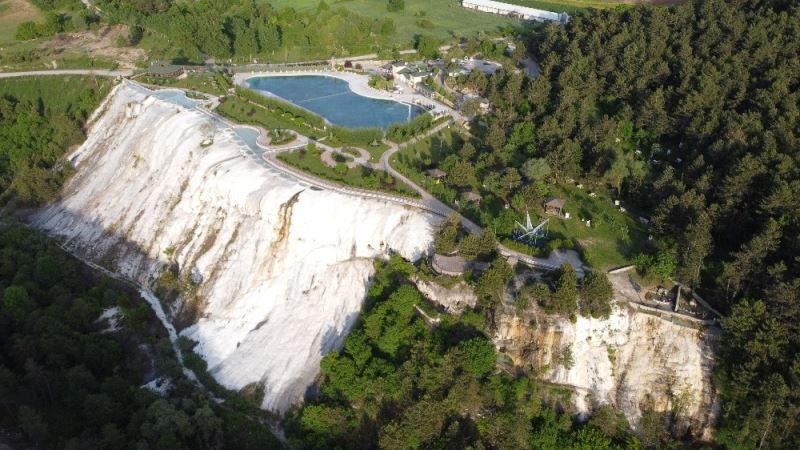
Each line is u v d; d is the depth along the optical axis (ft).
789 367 332.39
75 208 602.44
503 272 388.98
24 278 469.57
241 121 616.80
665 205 424.05
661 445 365.20
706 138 491.72
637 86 581.12
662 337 379.76
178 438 365.61
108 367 430.20
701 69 573.74
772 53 584.40
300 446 367.25
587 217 467.52
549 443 358.84
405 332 399.03
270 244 493.77
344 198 486.38
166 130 602.85
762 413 339.77
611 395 380.17
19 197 609.42
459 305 406.00
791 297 341.00
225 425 393.29
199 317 485.15
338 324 444.96
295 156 548.31
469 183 506.89
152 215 556.92
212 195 532.73
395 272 434.71
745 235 414.82
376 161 542.57
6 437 364.79
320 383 412.57
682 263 399.44
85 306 457.27
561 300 374.43
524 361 385.91
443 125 613.52
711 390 367.25
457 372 373.40
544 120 548.31
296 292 473.26
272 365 433.07
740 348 352.69
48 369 398.01
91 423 372.79
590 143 515.91
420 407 358.64
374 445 370.73
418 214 467.93
